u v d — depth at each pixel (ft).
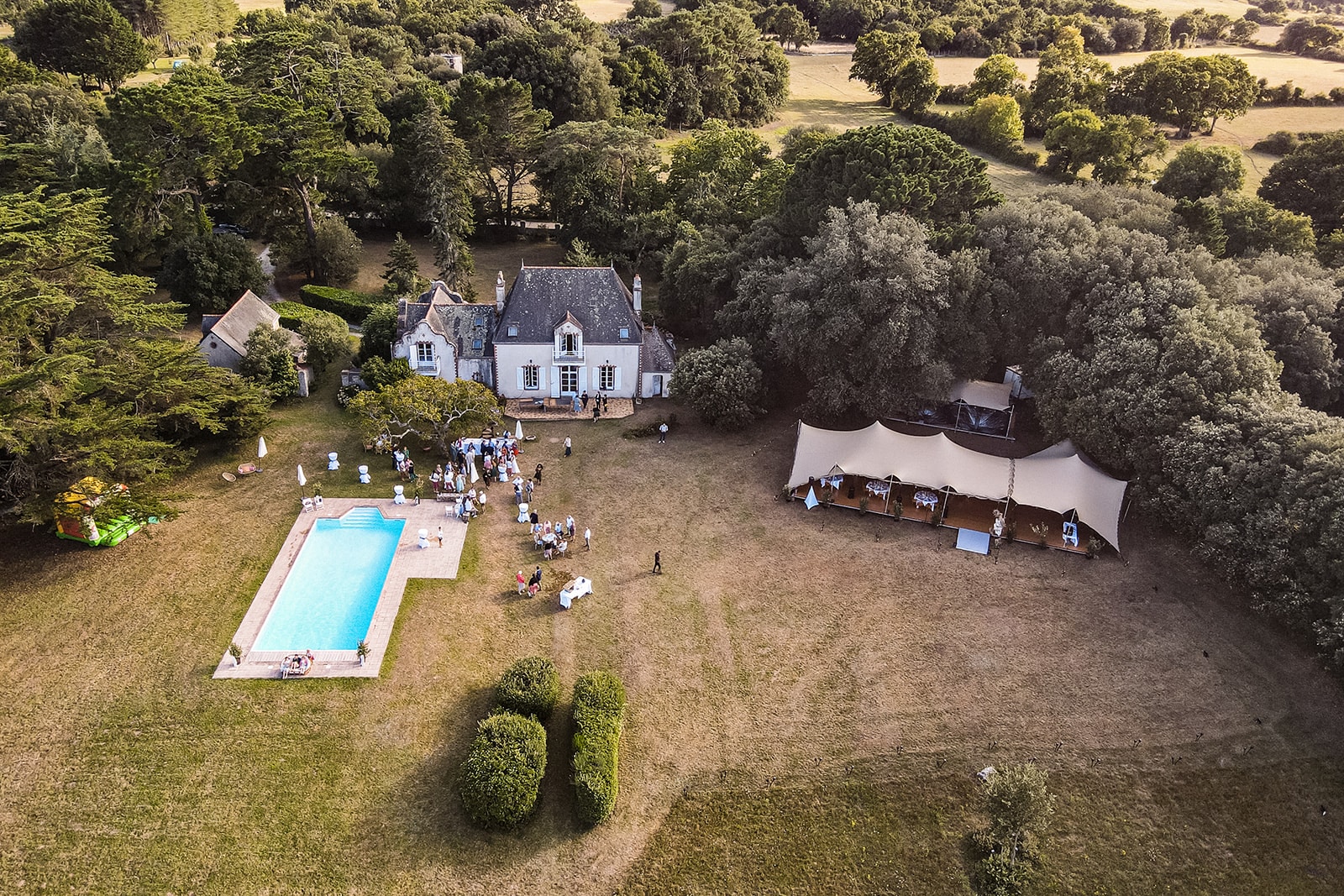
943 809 133.18
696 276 274.16
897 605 172.24
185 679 149.89
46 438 160.25
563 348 247.09
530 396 254.06
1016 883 119.03
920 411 236.84
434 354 248.32
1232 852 126.82
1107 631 165.07
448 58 513.86
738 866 125.29
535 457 222.89
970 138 463.83
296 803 130.11
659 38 547.49
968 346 221.25
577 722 139.74
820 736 144.25
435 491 206.90
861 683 154.20
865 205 222.69
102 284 198.70
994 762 139.64
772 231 265.54
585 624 166.61
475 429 227.20
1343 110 454.81
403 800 131.34
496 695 148.25
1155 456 185.47
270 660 155.02
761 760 140.05
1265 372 184.96
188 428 213.25
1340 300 210.59
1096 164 380.37
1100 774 137.28
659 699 150.51
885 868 125.59
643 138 352.49
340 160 307.17
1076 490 187.93
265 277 304.50
